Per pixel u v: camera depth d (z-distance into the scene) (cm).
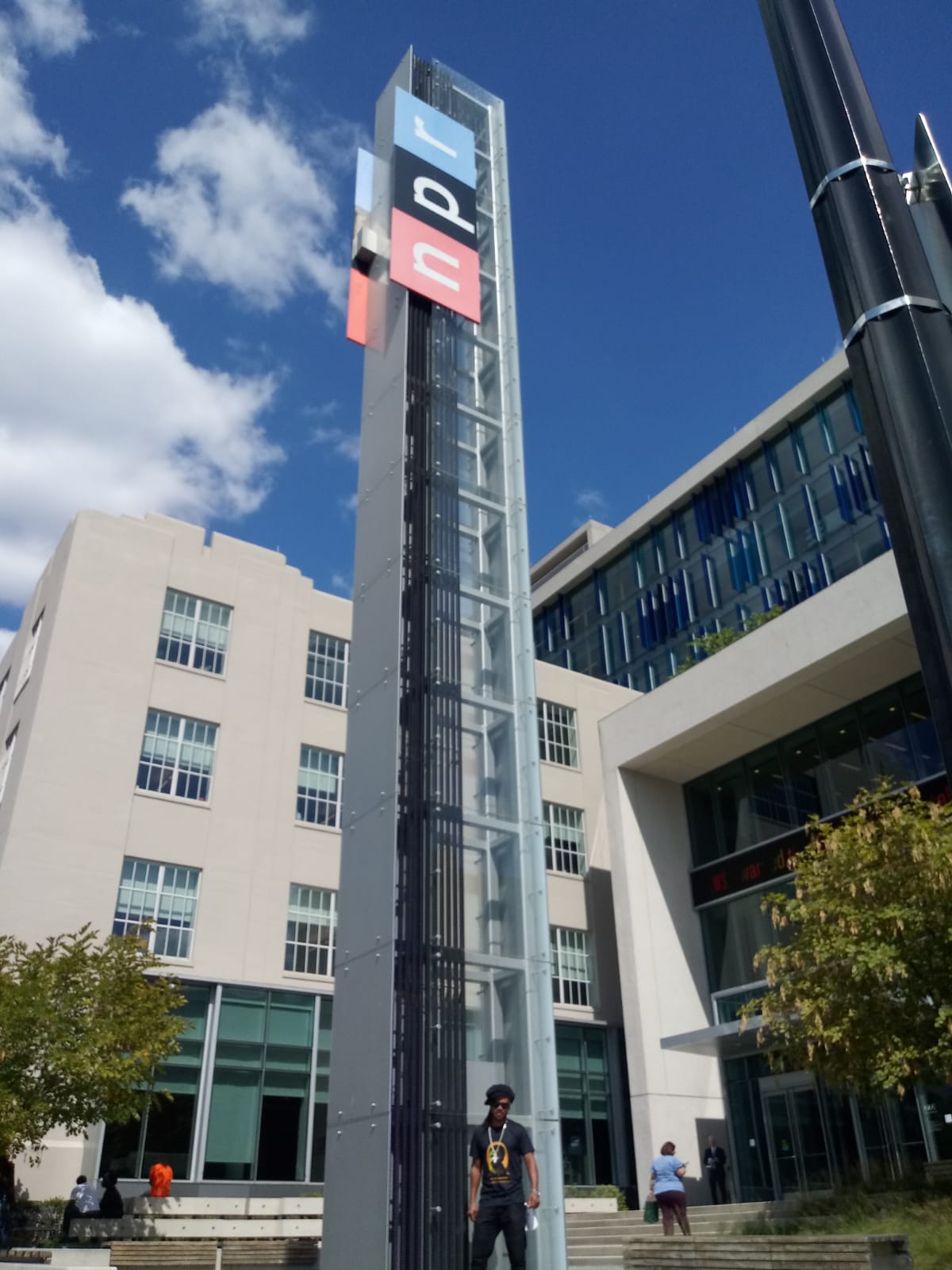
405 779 1049
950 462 341
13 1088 1752
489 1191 838
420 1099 918
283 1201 2236
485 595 1247
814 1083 2528
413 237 1474
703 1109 2706
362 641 1202
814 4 437
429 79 1709
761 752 2945
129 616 2723
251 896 2650
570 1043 3008
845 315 387
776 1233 1584
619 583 5347
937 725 322
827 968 1580
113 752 2572
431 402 1333
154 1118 2322
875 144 405
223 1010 2508
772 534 4519
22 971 1883
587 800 3431
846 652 2469
